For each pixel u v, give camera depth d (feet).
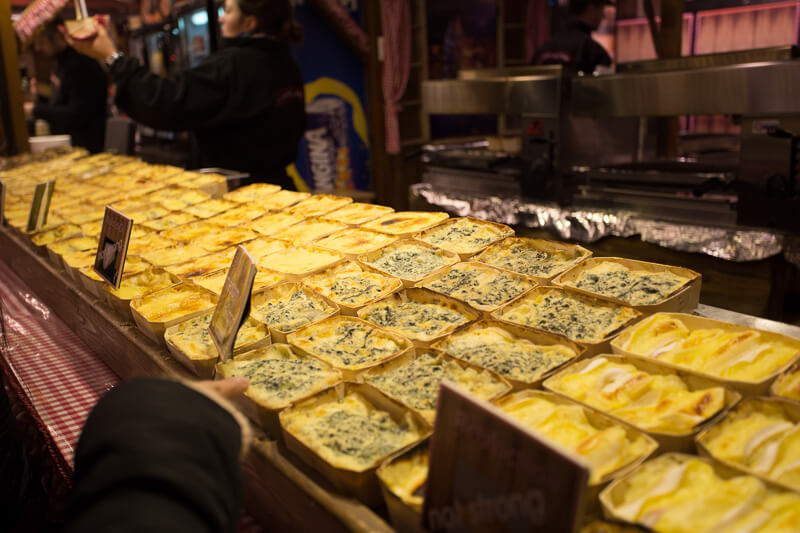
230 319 4.33
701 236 9.07
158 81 10.79
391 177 22.04
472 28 22.54
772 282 8.61
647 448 3.06
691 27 19.16
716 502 2.67
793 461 2.89
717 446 3.07
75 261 6.93
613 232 10.05
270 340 4.81
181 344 4.82
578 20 15.67
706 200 9.30
